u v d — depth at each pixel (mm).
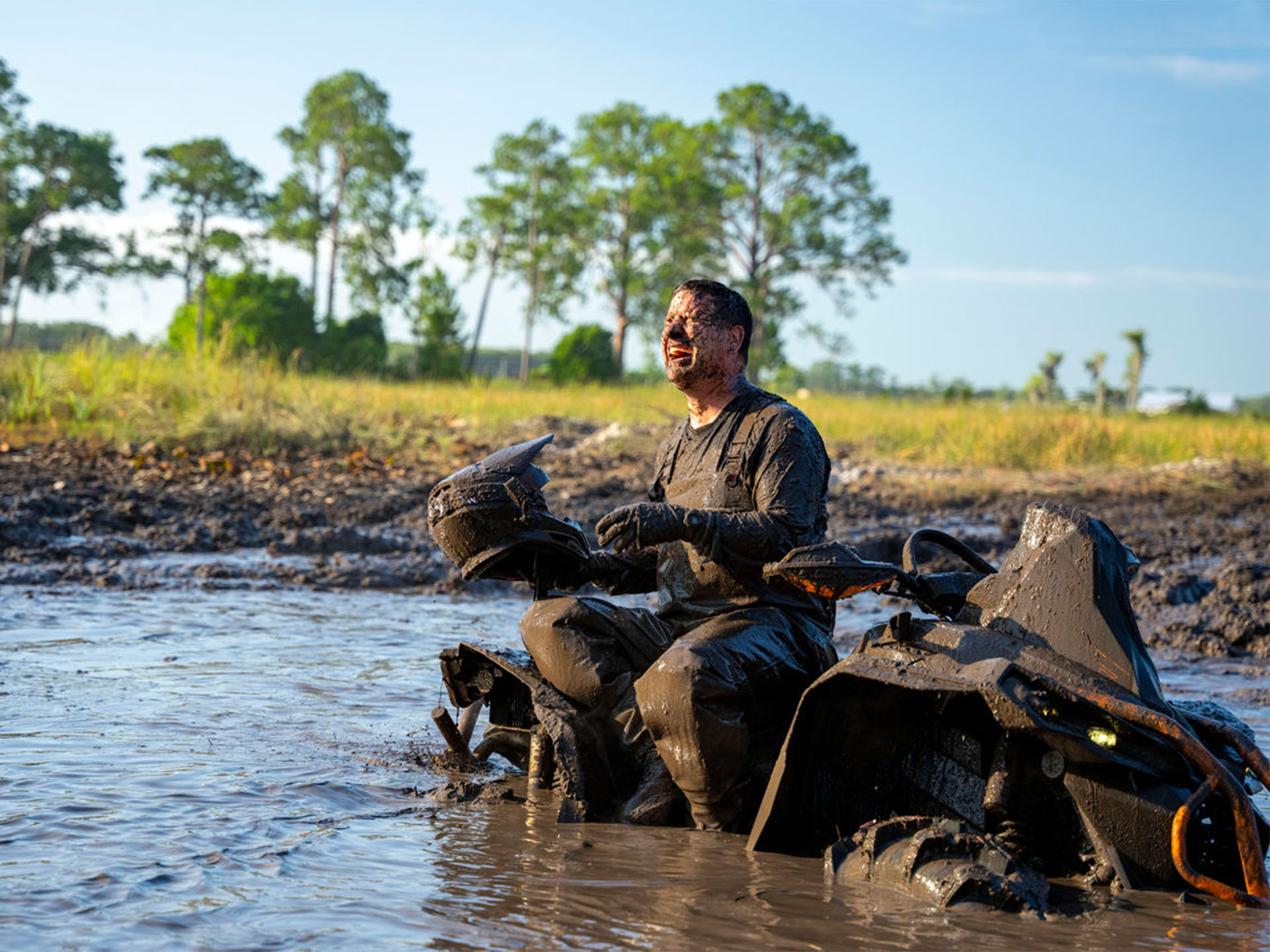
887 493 14578
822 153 69812
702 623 3826
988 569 3871
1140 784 3150
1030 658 3225
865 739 3486
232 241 74312
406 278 73812
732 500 3826
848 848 3256
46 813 3412
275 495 11648
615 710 3844
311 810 3609
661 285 71625
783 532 3699
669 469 4016
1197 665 6590
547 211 72438
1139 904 3043
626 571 4199
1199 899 3086
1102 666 3225
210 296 61375
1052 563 3352
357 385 20984
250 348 18969
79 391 16156
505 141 73188
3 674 5254
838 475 16312
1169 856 3127
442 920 2777
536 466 3965
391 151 71875
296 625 6797
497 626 7043
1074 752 3096
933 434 21375
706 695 3535
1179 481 16812
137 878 2943
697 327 3879
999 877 3012
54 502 9977
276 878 3010
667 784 3740
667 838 3547
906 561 3695
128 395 15836
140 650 5934
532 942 2670
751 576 3807
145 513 10094
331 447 14961
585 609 3934
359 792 3852
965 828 3188
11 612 6809
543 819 3678
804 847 3459
